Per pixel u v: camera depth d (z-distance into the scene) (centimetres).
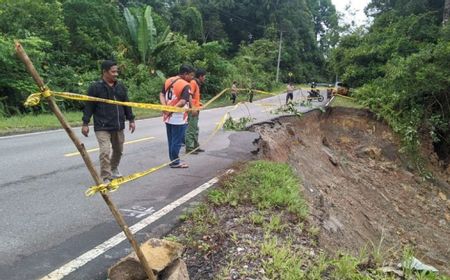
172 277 329
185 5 6069
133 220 527
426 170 2003
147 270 315
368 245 858
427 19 2722
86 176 738
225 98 3369
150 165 847
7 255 421
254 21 7525
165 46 2764
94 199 609
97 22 2417
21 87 1669
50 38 2045
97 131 655
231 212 548
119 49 2583
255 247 450
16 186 659
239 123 1415
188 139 955
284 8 7581
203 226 496
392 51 2803
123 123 677
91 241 463
